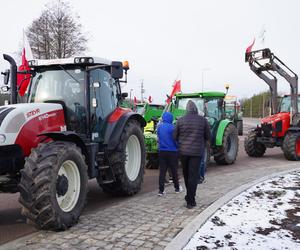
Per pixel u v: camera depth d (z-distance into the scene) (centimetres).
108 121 698
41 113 575
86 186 567
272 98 1341
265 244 450
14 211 638
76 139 572
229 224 522
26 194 486
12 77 644
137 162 758
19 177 552
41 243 468
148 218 564
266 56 1262
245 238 470
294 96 1271
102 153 668
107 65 654
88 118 649
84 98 652
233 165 1135
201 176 819
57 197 514
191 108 646
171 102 1197
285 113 1296
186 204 642
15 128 529
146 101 2073
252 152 1336
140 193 760
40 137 559
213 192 726
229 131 1130
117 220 557
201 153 625
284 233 488
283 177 860
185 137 626
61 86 662
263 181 806
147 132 1141
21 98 678
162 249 443
